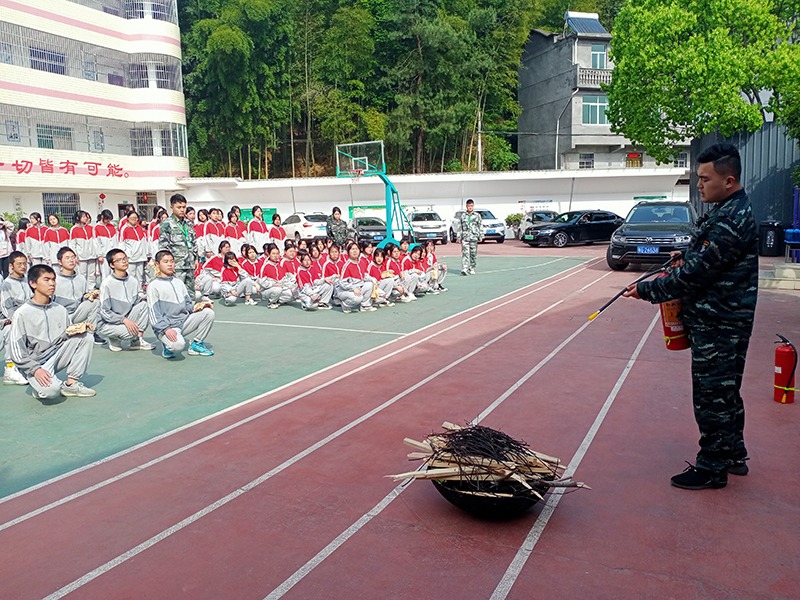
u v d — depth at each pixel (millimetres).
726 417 3664
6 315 6941
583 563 3020
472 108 31000
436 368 6645
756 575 2883
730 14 17750
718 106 17453
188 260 10180
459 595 2795
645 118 20453
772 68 17000
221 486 3977
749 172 17438
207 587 2910
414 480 4004
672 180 29281
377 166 17734
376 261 10680
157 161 27562
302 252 10781
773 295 10367
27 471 4309
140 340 8039
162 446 4691
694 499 3623
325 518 3533
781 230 15648
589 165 32625
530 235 23625
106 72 26781
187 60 30828
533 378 6145
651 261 13594
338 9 30891
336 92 29422
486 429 3588
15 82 23188
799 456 4168
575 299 10789
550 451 4336
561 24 37281
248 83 27906
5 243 13312
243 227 14648
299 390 6012
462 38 30188
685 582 2844
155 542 3324
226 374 6711
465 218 14922
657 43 19312
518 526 3395
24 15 23438
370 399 5641
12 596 2881
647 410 5137
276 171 33344
